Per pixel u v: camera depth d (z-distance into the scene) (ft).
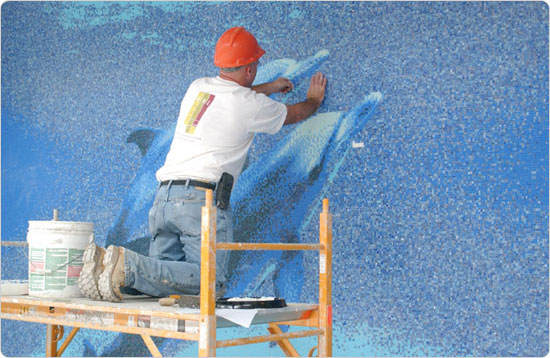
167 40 14.51
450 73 11.21
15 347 15.84
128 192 14.75
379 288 11.57
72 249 11.48
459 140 11.04
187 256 11.40
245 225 13.10
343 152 12.13
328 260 10.48
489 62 10.89
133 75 14.90
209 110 11.57
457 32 11.21
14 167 16.55
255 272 12.90
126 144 14.88
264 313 9.45
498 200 10.66
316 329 10.43
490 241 10.67
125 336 14.26
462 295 10.83
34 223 11.61
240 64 11.86
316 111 12.50
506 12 10.81
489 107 10.82
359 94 12.07
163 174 11.69
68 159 15.70
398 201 11.51
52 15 16.19
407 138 11.51
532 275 10.30
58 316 10.98
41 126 16.19
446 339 10.90
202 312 8.88
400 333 11.30
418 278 11.23
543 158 10.34
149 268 10.62
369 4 12.12
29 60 16.51
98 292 10.50
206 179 11.32
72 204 15.53
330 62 12.45
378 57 11.93
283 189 12.73
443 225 11.08
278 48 13.11
